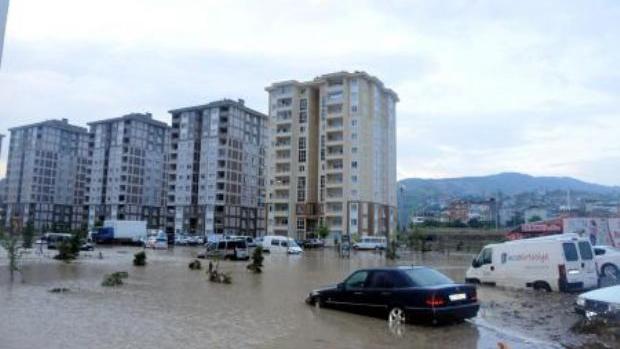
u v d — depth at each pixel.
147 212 142.00
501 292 20.17
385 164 108.50
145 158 142.50
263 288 20.39
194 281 22.84
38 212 150.88
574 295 19.19
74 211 157.25
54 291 17.69
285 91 109.50
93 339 9.88
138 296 16.97
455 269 34.75
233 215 125.81
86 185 144.38
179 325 11.64
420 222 123.50
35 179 151.50
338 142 101.31
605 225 45.44
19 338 9.77
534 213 133.50
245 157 131.12
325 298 14.73
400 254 64.75
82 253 49.09
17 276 23.69
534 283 20.70
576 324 12.68
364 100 101.69
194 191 128.25
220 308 14.54
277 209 107.38
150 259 41.34
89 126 146.38
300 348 9.63
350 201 98.56
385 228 106.00
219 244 44.56
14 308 13.59
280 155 108.75
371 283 13.48
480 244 85.56
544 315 14.80
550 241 20.59
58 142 157.75
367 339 10.62
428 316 11.92
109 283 20.36
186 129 130.62
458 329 12.13
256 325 11.90
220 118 127.31
